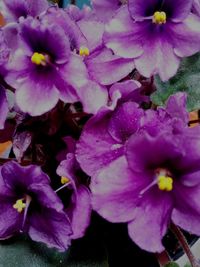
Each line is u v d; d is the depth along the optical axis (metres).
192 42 0.23
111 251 0.27
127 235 0.27
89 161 0.22
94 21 0.24
